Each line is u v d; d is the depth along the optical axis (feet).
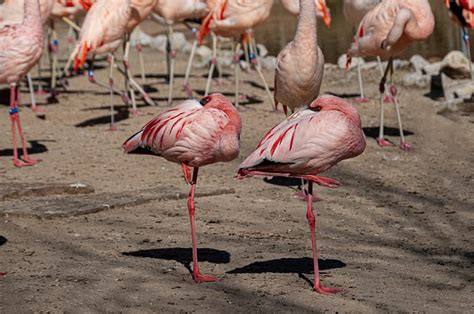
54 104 65.00
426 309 25.49
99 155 48.42
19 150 50.06
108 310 26.05
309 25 38.96
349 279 28.37
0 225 35.53
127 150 30.14
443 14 96.07
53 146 50.93
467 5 57.93
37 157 48.16
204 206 38.04
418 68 71.51
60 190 40.04
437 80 64.08
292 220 35.70
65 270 29.91
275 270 29.43
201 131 28.12
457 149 47.32
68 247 32.55
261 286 27.81
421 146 48.37
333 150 27.17
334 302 26.22
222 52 86.28
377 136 51.13
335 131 26.94
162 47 92.89
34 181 42.70
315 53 39.22
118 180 42.80
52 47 67.97
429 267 29.58
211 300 26.66
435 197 38.68
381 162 45.32
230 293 27.25
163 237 33.58
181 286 27.99
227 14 57.77
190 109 28.91
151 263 30.50
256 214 36.68
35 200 38.63
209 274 29.19
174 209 37.60
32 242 33.27
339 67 76.02
